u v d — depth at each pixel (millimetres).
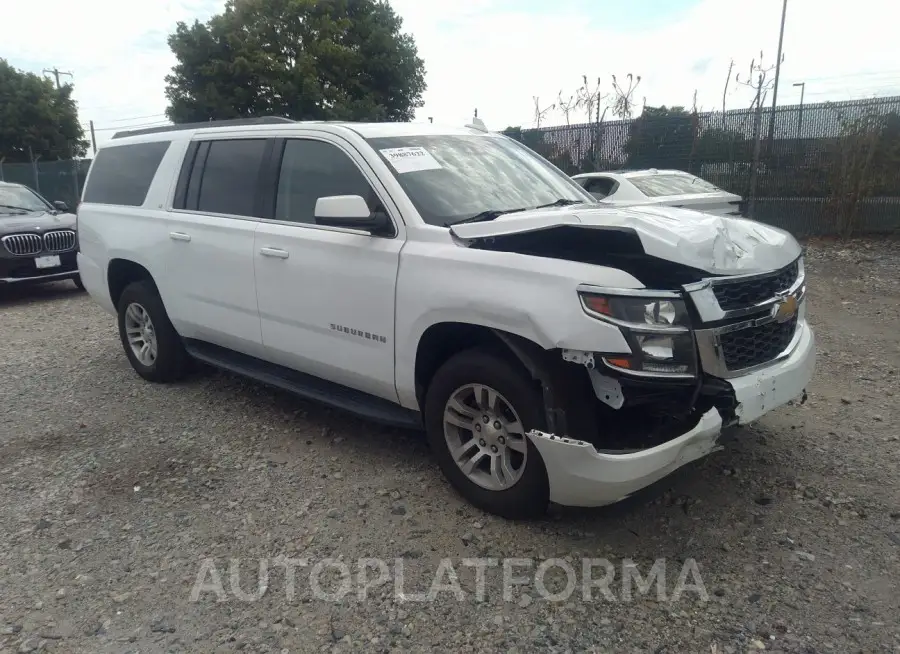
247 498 3855
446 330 3564
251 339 4762
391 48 27469
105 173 6152
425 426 3791
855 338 6629
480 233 3484
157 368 5746
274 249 4398
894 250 11852
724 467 3965
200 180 5125
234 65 25641
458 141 4543
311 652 2668
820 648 2582
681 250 3029
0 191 11148
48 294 11008
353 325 3977
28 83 33250
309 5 26062
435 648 2670
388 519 3576
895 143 12789
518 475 3352
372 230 3861
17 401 5598
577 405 3098
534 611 2857
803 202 13719
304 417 5012
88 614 2932
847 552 3152
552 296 3035
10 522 3693
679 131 14984
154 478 4137
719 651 2592
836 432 4395
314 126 4430
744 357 3258
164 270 5316
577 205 4289
